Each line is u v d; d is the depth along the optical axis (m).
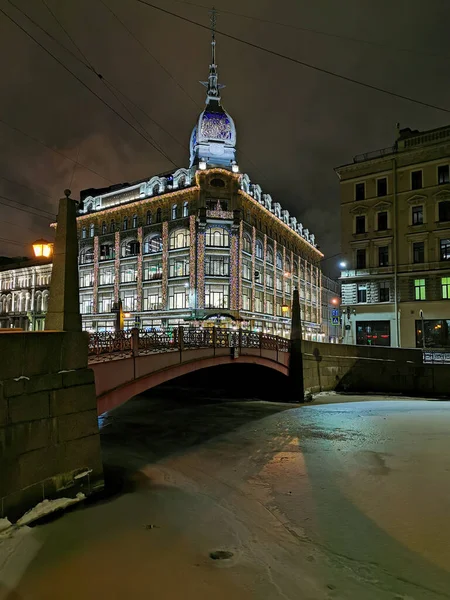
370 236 41.19
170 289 44.56
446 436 16.97
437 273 37.41
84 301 53.03
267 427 19.06
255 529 8.82
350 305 41.62
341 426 19.08
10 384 8.48
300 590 6.57
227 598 6.32
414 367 28.92
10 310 59.41
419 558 7.62
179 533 8.53
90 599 6.25
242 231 44.62
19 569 7.00
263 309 49.03
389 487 11.29
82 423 10.17
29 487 8.73
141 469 13.04
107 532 8.45
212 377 30.33
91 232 53.56
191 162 47.25
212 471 12.91
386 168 40.88
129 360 14.01
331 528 8.87
